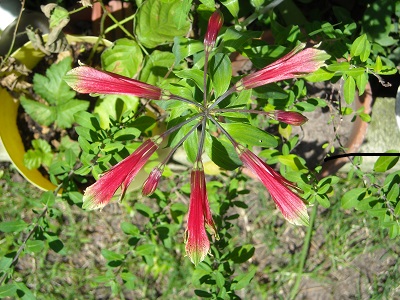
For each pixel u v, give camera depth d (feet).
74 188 0.77
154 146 0.56
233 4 0.71
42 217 0.76
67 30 1.00
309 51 0.55
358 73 0.70
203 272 0.77
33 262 1.07
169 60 0.81
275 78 0.56
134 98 0.80
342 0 0.99
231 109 0.57
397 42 0.95
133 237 0.83
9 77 0.81
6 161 1.05
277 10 0.93
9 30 0.87
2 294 0.72
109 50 0.81
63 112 0.81
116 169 0.56
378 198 0.74
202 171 0.56
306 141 0.93
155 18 0.79
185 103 0.63
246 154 0.56
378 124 0.98
